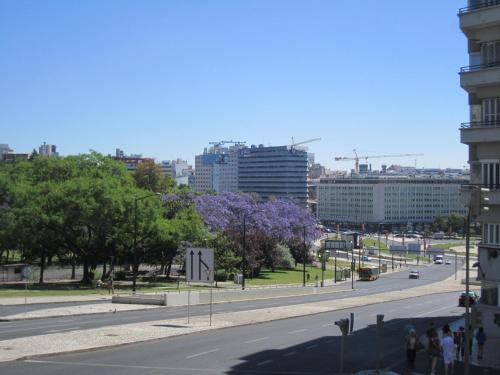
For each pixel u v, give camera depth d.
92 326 39.34
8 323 40.97
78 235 74.50
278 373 26.67
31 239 71.00
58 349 29.22
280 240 116.56
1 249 80.69
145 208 75.00
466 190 45.28
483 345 36.78
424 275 145.25
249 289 75.00
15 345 30.14
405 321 53.06
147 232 75.50
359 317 55.03
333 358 31.81
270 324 46.19
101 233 73.12
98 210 71.25
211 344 34.00
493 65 44.62
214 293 63.78
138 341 33.09
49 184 74.50
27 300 55.44
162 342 34.00
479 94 45.56
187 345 33.22
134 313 49.06
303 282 99.38
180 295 57.56
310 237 124.88
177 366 26.86
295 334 40.75
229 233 99.56
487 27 44.53
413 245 194.62
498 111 44.94
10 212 72.31
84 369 25.25
